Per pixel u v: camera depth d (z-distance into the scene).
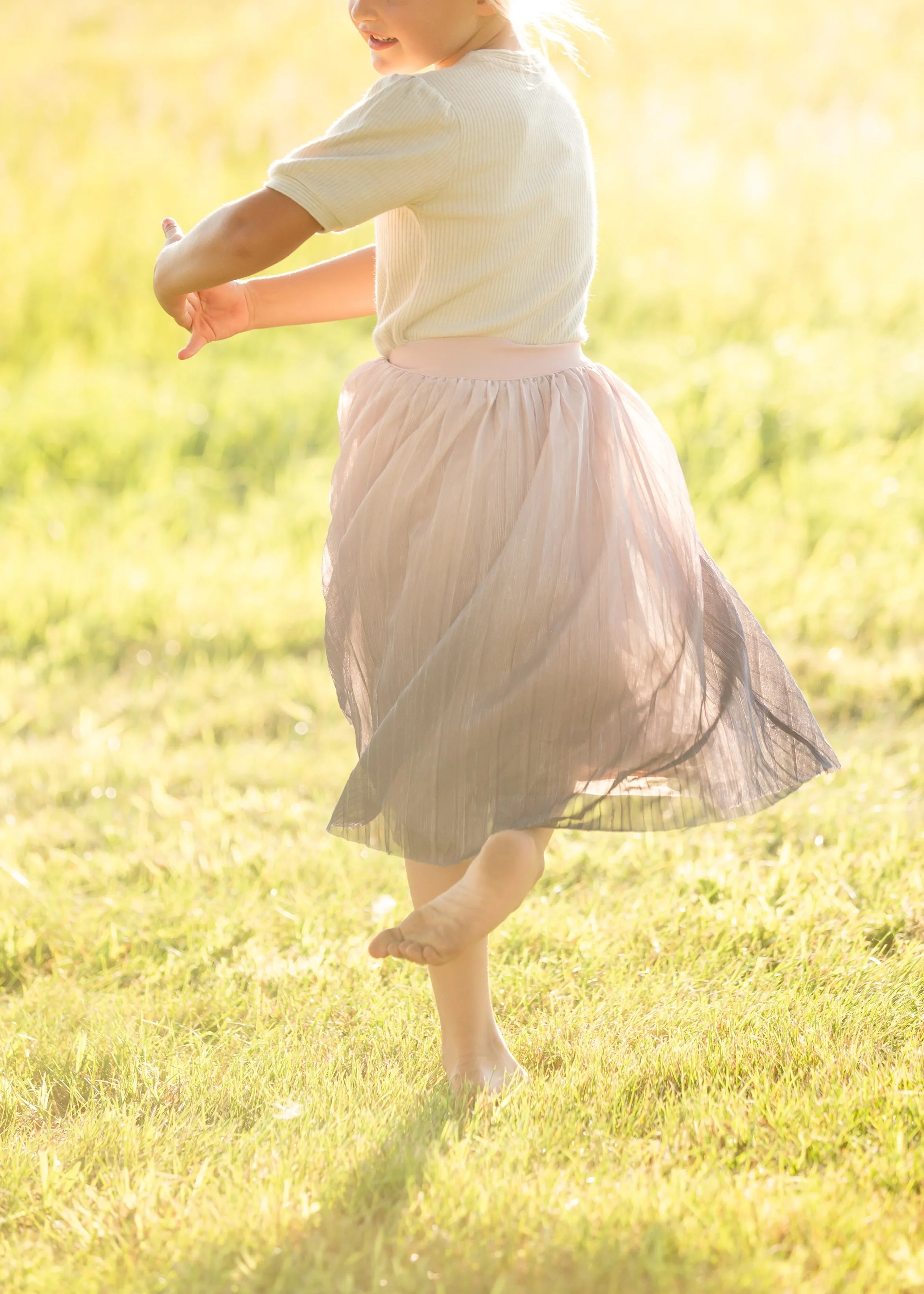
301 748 15.89
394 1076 8.39
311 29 52.88
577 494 7.59
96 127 43.00
